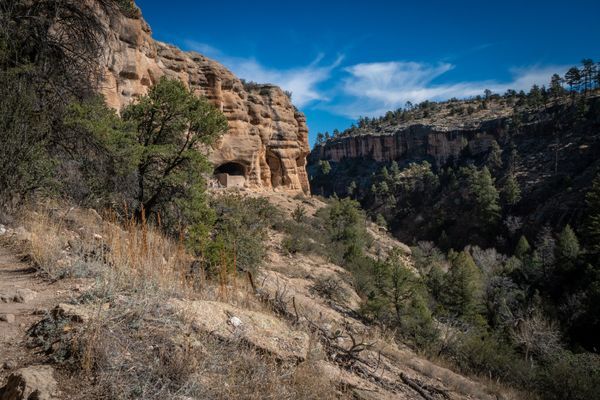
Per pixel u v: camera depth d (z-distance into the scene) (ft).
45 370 7.06
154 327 9.28
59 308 9.25
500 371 41.78
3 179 21.44
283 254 65.57
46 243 15.12
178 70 123.44
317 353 12.10
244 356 9.32
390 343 28.76
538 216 233.55
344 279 62.23
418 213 348.18
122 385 7.09
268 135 160.66
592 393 38.65
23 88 24.34
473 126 428.15
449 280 79.77
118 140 32.27
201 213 36.52
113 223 18.01
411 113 591.37
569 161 281.54
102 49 34.35
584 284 115.24
